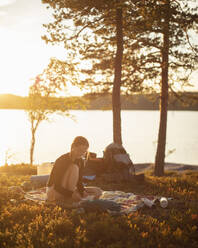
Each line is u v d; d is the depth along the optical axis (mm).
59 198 5664
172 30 14930
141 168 31938
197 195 7008
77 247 3885
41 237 4195
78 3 12398
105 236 4250
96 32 14391
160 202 5812
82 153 5453
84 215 5156
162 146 19781
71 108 18625
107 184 8547
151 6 12531
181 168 31609
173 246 3920
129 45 16516
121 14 13438
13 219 4996
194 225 4738
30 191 7043
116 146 9602
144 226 4590
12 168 12875
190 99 19250
